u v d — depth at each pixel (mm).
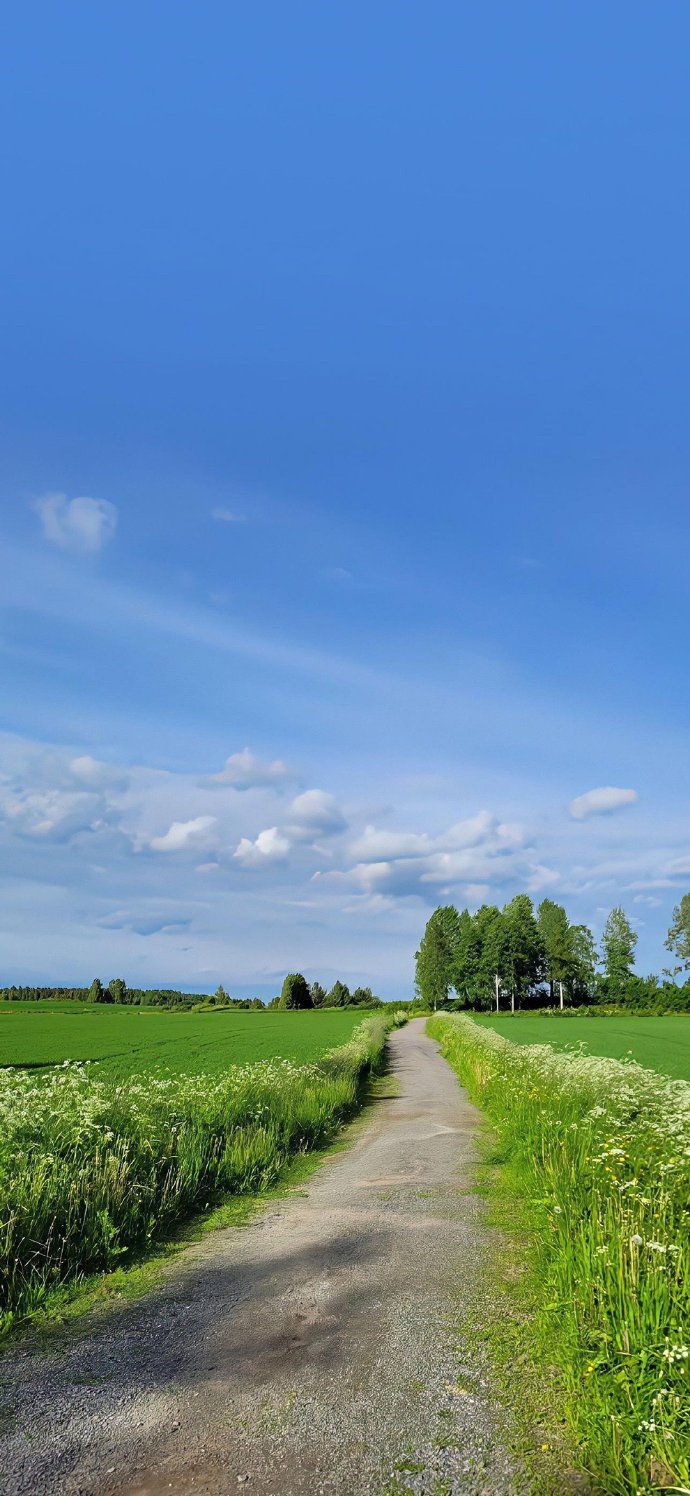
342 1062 24891
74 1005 128125
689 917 130750
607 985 125562
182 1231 8867
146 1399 4930
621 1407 4281
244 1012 112250
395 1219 9086
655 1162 7363
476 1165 12125
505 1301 6379
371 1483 4039
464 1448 4332
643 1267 5297
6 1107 9250
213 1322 6137
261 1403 4848
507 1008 127312
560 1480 4043
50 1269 7020
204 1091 13984
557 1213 7293
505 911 132125
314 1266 7434
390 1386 5023
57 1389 5082
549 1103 13008
